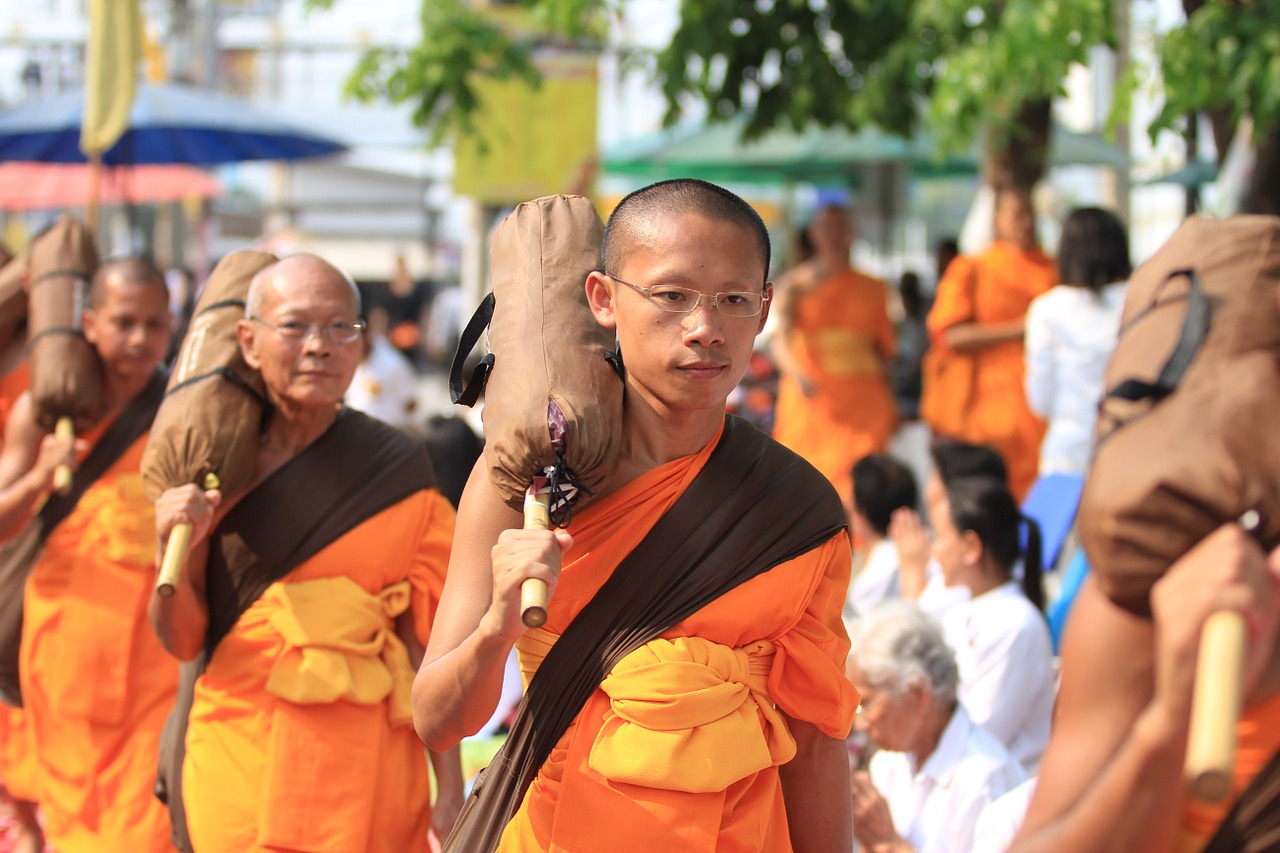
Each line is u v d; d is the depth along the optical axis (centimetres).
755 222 610
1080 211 1681
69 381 1124
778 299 2202
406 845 902
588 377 619
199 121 2494
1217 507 424
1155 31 1650
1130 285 507
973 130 1833
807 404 2191
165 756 939
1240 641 374
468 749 1161
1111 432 458
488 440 623
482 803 641
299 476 900
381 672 885
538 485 605
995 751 950
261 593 883
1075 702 451
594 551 618
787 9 2117
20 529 1148
